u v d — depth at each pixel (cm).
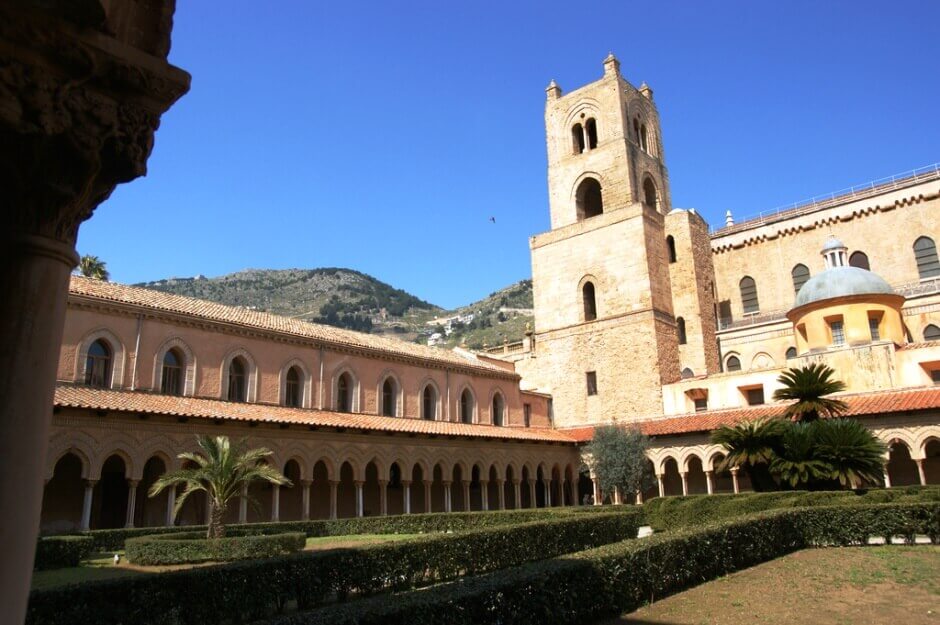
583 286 5866
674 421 4862
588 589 1248
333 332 4662
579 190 6231
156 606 1199
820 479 3075
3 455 554
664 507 3334
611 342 5550
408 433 4238
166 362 3562
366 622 852
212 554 2298
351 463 3950
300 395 4141
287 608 1512
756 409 4531
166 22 674
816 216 5809
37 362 589
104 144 625
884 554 1933
